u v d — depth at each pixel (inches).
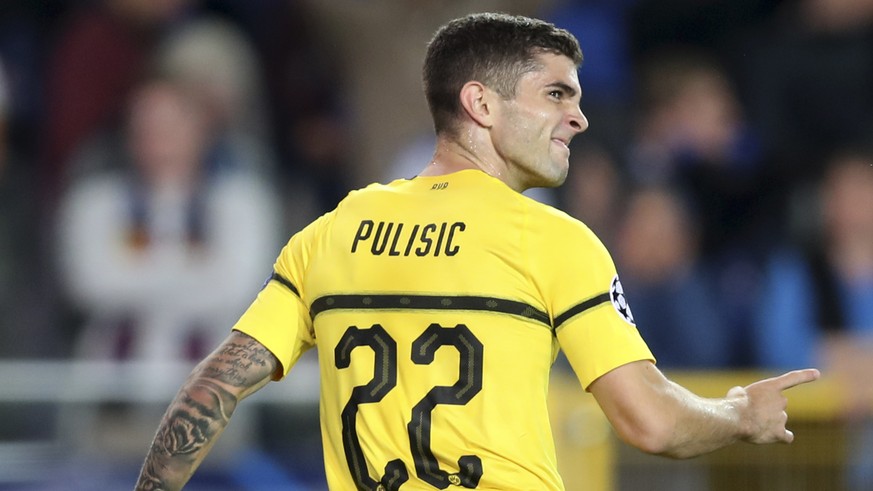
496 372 479.5
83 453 920.3
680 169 1272.1
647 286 1114.7
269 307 525.3
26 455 911.0
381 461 485.4
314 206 1267.2
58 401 925.2
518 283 484.7
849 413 900.0
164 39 1249.4
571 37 521.7
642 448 480.7
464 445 477.1
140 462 925.2
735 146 1307.8
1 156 1183.6
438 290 486.9
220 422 513.3
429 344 484.7
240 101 1227.2
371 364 492.1
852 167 1152.8
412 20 1252.5
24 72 1278.3
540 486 481.1
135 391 935.7
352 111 1283.2
